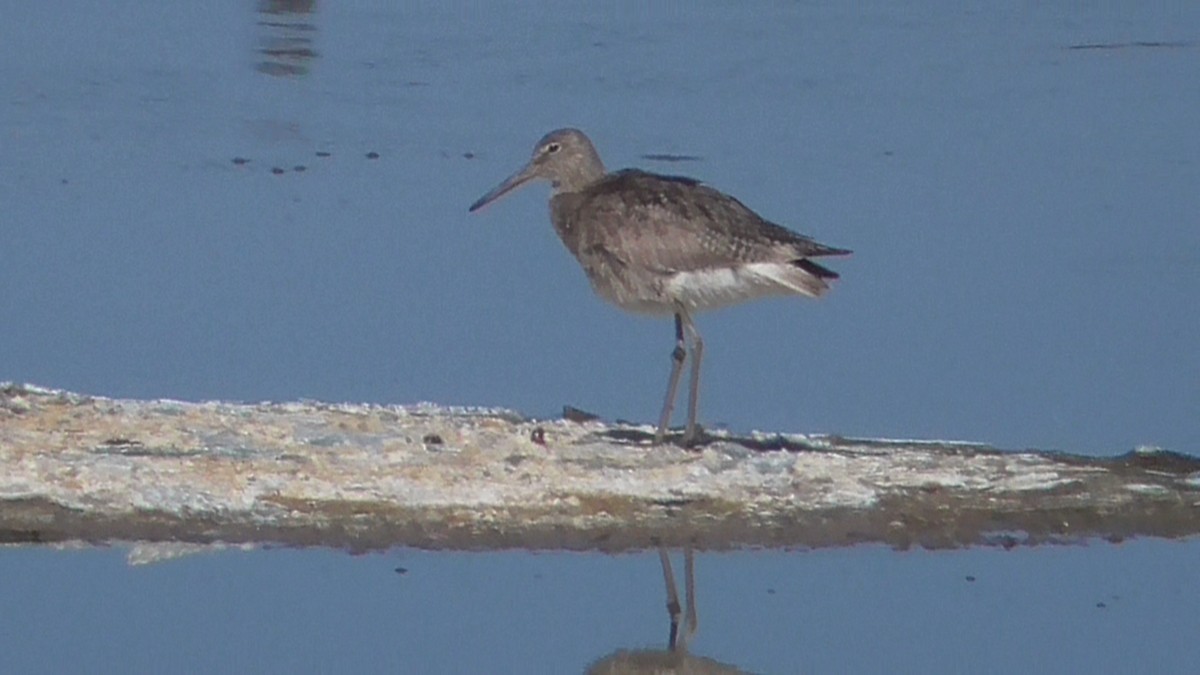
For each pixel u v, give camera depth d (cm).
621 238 1380
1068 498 1328
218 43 2373
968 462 1369
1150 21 2525
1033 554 1277
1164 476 1359
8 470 1295
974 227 1841
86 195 1884
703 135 2094
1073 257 1775
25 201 1862
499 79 2277
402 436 1363
